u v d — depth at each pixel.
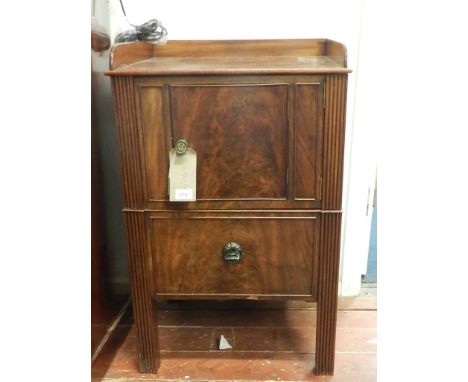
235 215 0.90
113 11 1.16
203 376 0.99
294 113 0.84
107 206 1.14
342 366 1.02
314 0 1.15
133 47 0.98
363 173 1.24
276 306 1.30
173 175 0.87
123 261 1.28
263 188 0.89
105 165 1.12
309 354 1.07
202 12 1.17
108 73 0.83
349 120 1.20
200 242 0.93
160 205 0.91
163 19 1.18
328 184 0.87
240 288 0.95
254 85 0.83
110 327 1.18
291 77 0.83
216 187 0.89
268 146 0.87
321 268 0.92
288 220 0.90
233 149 0.87
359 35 1.15
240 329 1.18
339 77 0.82
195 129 0.86
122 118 0.86
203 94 0.84
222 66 0.90
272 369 1.01
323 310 0.95
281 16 1.17
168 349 1.09
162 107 0.85
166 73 0.83
